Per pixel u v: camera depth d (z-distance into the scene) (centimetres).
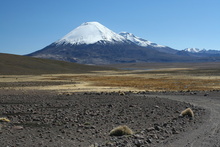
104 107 2700
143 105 2880
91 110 2450
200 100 3438
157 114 2261
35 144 1263
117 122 1855
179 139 1340
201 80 8750
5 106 2734
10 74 13138
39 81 8406
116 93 4403
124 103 3050
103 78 10550
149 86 6372
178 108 2656
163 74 14075
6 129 1606
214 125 1734
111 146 1193
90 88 5709
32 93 4422
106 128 1661
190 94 4253
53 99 3472
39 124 1794
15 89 5262
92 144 1223
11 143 1274
